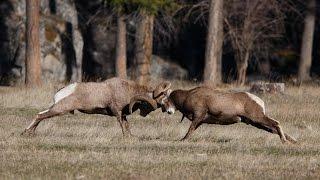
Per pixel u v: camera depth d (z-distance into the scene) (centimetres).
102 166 4484
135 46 12012
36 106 8288
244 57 12912
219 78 12281
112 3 11044
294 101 9000
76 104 5741
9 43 12725
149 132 6316
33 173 4219
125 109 5806
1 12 12862
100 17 13112
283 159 4856
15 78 12506
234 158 4834
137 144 5444
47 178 4038
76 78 12962
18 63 12588
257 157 4903
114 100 5753
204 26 14300
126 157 4806
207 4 12044
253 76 14138
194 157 4856
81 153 4956
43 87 9906
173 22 13225
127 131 5875
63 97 5738
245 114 5619
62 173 4216
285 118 7706
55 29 12925
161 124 6988
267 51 14162
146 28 11831
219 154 5012
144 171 4331
